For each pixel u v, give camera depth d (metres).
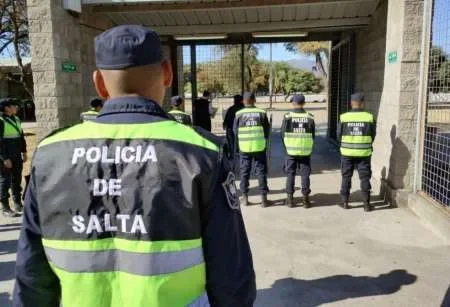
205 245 1.29
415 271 4.24
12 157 6.37
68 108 7.66
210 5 8.09
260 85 48.81
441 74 5.70
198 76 13.44
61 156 1.31
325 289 3.91
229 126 9.66
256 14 9.00
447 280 4.04
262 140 6.52
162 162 1.26
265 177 6.60
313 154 11.70
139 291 1.23
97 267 1.26
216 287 1.30
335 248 4.87
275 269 4.35
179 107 8.23
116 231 1.26
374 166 7.83
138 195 1.24
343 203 6.36
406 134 6.33
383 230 5.41
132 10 8.32
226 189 1.31
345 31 11.15
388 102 6.89
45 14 7.05
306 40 12.54
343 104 12.10
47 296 1.38
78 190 1.28
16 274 1.35
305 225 5.68
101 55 1.34
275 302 3.70
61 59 7.38
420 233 5.28
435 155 5.84
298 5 8.15
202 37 11.60
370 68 8.84
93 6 8.28
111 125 1.33
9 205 6.73
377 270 4.28
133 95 1.35
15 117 6.48
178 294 1.26
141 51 1.31
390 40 6.81
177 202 1.25
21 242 1.35
